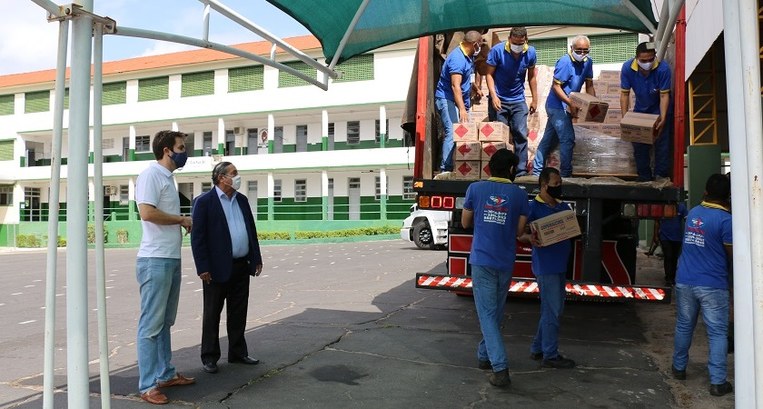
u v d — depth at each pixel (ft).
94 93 9.34
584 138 22.77
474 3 20.84
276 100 111.96
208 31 12.93
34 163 139.85
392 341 22.25
